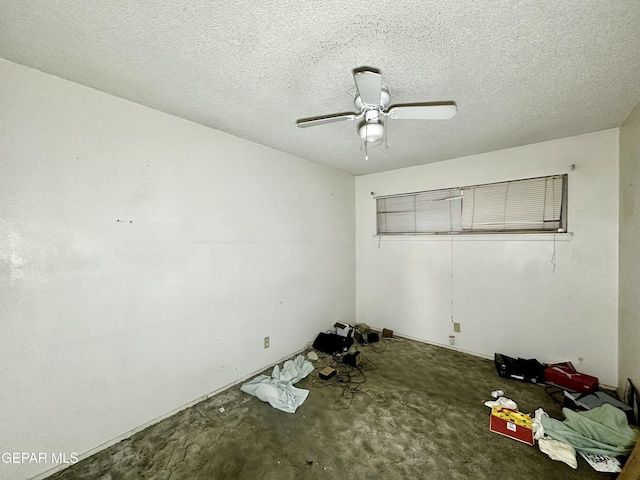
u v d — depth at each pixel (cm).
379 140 187
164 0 101
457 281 309
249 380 251
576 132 234
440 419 192
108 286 170
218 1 102
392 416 196
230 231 238
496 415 190
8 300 138
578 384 216
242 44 127
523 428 177
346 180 380
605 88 166
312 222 324
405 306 352
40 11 107
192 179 212
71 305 157
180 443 172
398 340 344
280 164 283
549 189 256
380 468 152
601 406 184
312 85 162
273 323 277
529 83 161
